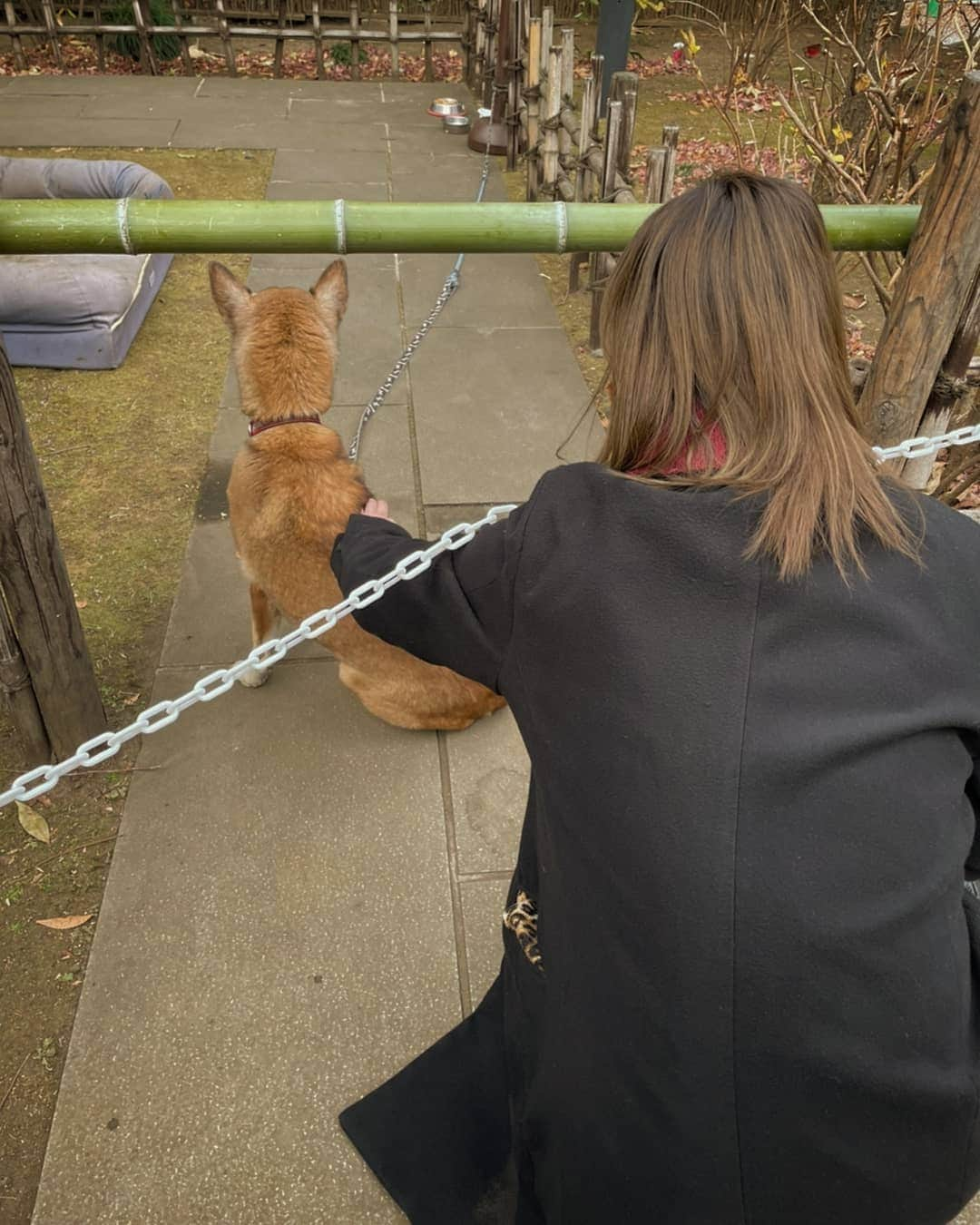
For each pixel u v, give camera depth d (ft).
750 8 38.14
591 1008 3.64
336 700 10.05
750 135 27.32
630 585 3.36
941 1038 3.42
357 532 5.12
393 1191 6.04
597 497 3.56
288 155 25.29
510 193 23.39
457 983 7.52
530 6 23.34
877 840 3.17
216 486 13.28
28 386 15.44
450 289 15.72
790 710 3.20
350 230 6.64
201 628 10.82
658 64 34.63
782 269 3.44
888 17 14.69
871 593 3.26
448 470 13.85
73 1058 6.93
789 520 3.26
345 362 16.44
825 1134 3.35
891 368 7.55
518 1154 5.29
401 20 36.96
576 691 3.46
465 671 4.14
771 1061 3.25
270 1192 6.25
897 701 3.22
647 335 3.61
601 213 6.86
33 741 8.67
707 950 3.18
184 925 7.84
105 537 12.19
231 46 34.30
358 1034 7.15
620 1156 3.67
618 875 3.37
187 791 8.96
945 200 6.75
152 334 17.20
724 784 3.17
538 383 16.16
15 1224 6.11
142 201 6.48
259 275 19.24
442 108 27.76
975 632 3.37
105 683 10.00
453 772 9.32
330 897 8.11
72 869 8.24
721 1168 3.42
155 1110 6.66
